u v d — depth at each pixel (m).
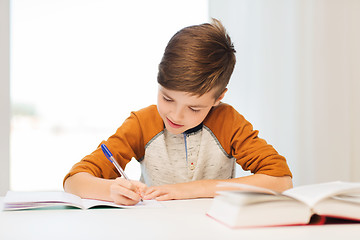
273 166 1.05
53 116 2.59
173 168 1.24
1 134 2.13
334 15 2.53
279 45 2.45
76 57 2.48
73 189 0.93
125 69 2.49
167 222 0.62
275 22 2.44
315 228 0.59
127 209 0.75
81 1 2.44
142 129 1.24
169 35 2.47
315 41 2.50
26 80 2.48
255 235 0.54
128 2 2.45
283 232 0.56
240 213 0.58
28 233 0.55
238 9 2.40
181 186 0.94
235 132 1.20
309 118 2.50
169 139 1.25
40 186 2.62
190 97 0.97
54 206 0.77
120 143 1.17
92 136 2.63
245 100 2.42
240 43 2.40
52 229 0.57
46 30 2.44
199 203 0.84
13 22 2.40
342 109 2.54
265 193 0.63
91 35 2.46
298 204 0.61
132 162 2.50
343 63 2.54
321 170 2.52
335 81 2.53
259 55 2.43
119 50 2.48
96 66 2.49
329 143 2.53
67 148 2.69
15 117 2.61
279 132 2.46
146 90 2.51
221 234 0.55
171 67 0.97
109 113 2.56
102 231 0.56
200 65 0.96
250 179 1.00
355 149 2.59
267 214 0.59
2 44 2.13
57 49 2.46
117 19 2.46
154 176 1.25
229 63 1.07
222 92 1.10
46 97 2.53
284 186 1.01
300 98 2.49
